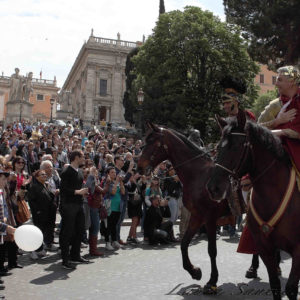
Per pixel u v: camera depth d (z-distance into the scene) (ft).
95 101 239.30
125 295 18.57
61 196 25.54
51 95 297.53
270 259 13.26
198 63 123.65
